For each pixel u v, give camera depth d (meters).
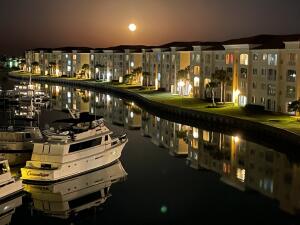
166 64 149.00
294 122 77.81
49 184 49.91
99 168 55.28
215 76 109.56
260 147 72.38
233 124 83.62
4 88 180.00
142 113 115.94
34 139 55.09
